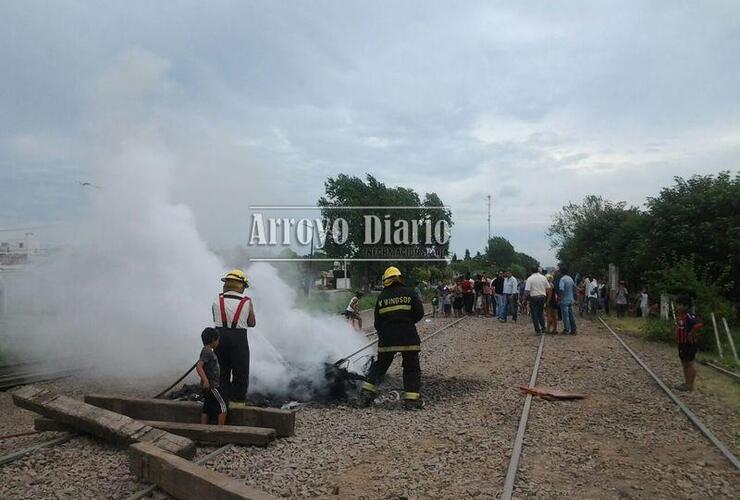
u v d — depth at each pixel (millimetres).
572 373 12547
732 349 14570
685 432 7973
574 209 66500
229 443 7156
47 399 7531
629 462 6695
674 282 18344
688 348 10672
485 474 6223
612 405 9586
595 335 20016
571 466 6547
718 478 6164
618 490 5820
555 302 20500
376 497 5609
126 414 8234
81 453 6816
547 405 9570
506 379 11945
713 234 21641
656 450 7168
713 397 10211
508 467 6336
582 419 8672
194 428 7230
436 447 7211
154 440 6551
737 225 21641
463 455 6875
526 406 9266
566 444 7379
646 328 19016
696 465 6586
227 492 5031
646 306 25828
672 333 17859
